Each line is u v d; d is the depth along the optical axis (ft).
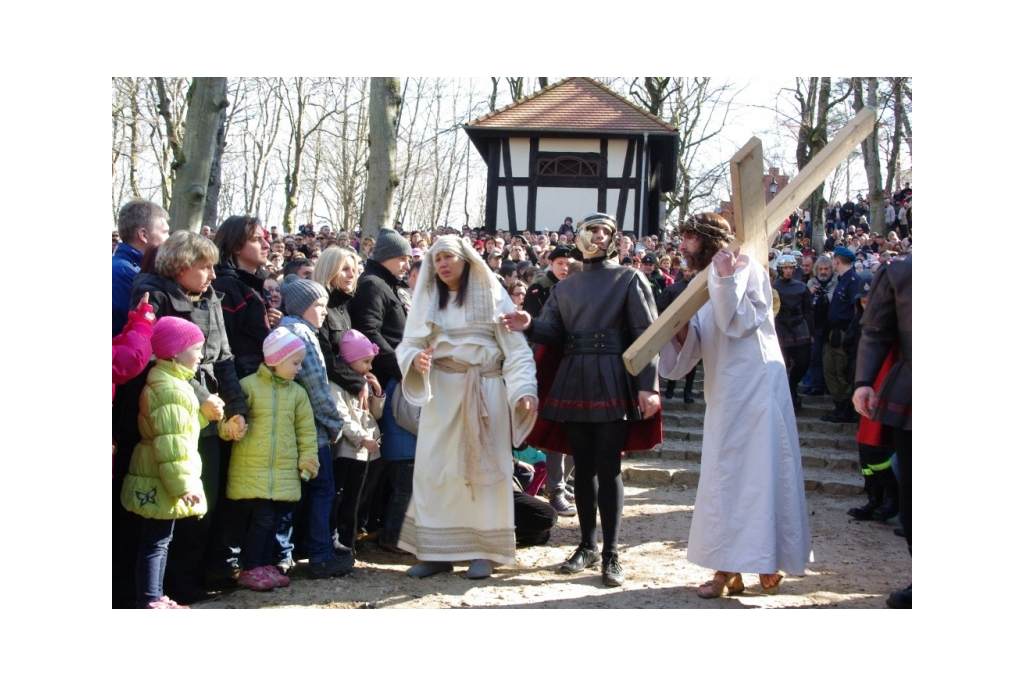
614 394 14.64
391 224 34.06
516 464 19.70
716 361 13.74
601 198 68.39
